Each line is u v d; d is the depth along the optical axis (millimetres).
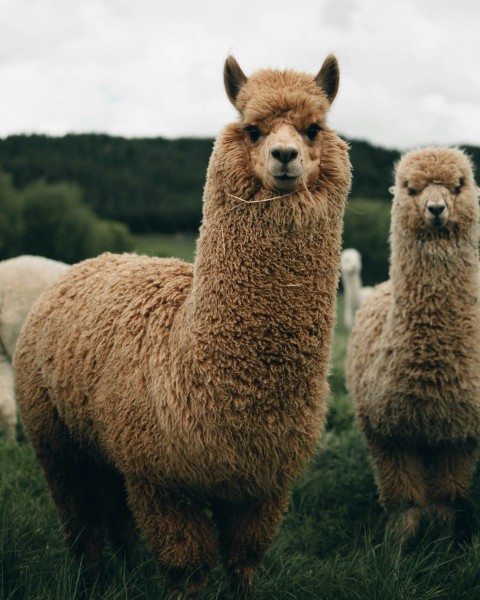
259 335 2955
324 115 3213
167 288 3412
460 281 4285
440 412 4277
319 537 4504
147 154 64812
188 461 3031
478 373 4262
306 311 3004
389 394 4402
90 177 55750
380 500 4645
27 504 4469
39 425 3904
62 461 3906
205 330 3008
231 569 3316
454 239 4320
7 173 39531
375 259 41219
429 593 3453
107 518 3936
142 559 3795
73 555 3750
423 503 4496
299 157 2912
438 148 4629
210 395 2969
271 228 2984
